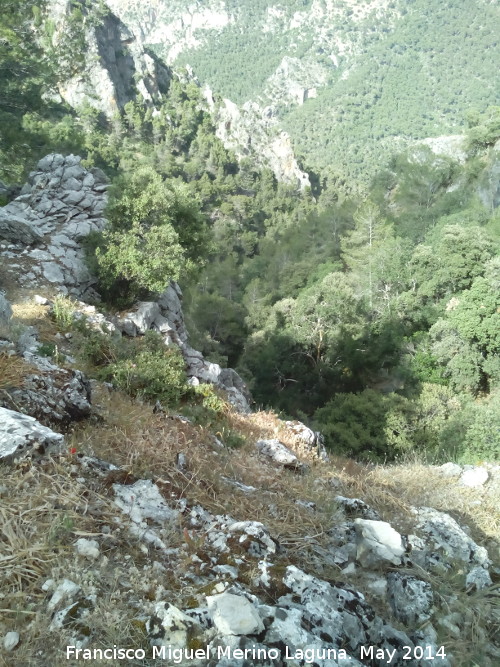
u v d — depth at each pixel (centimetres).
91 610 372
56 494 470
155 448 640
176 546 477
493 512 888
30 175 1808
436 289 4138
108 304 1458
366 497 811
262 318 4622
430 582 552
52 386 658
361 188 18350
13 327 853
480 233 4234
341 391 3678
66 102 13038
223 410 1081
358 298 4356
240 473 730
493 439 1995
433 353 3362
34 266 1396
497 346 3142
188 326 3562
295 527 599
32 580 389
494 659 473
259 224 12188
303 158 19000
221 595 403
